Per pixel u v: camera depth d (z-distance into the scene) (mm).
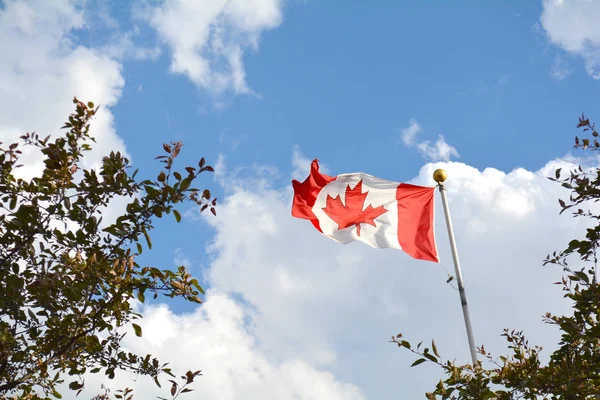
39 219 6223
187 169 6203
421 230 13438
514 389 6918
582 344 7242
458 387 6832
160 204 6277
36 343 6473
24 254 6453
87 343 6477
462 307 11219
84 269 6363
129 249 6605
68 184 6508
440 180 13289
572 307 6703
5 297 6047
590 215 6590
